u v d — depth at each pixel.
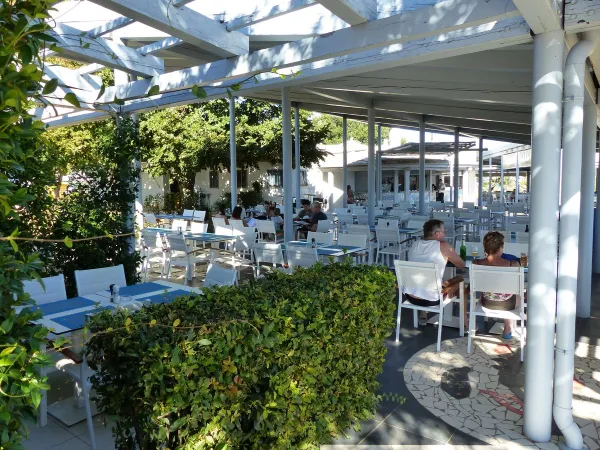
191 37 3.48
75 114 7.16
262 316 2.25
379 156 16.39
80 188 5.41
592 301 6.10
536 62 2.72
